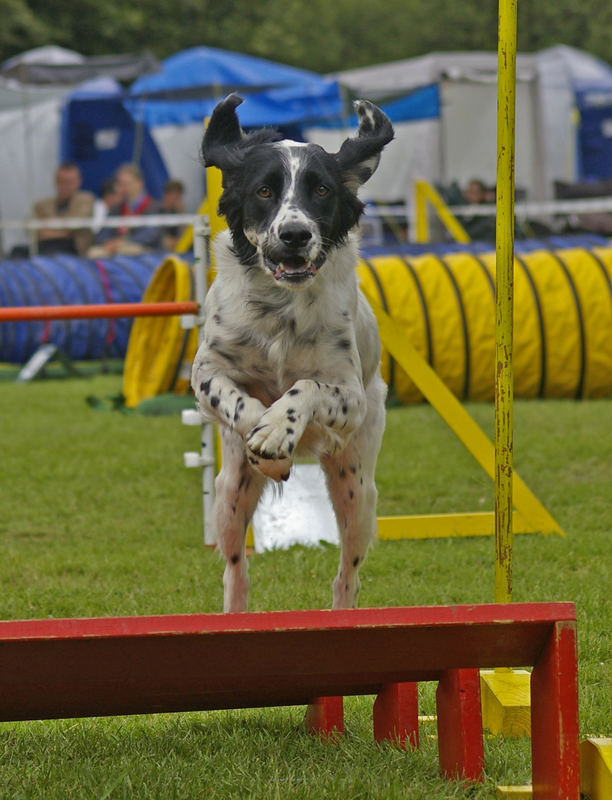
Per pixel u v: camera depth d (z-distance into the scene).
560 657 4.35
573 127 38.75
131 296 24.11
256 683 5.01
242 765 5.05
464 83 35.19
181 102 34.38
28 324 23.94
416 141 34.09
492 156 35.69
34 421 16.92
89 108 33.78
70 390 20.69
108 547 10.10
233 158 6.83
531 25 58.22
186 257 18.50
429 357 17.89
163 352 19.06
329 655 4.40
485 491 12.20
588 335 18.28
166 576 9.11
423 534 10.45
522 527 10.35
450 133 35.22
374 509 7.38
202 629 4.10
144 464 13.61
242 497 7.03
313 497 10.85
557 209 30.98
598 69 41.00
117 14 49.59
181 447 14.78
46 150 34.53
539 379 18.38
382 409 7.48
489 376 18.05
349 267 6.90
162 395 18.53
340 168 6.81
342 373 6.77
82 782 4.80
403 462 13.52
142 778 4.85
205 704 5.32
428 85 33.03
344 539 7.33
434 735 5.70
